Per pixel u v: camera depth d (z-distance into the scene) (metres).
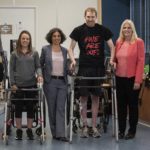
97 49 5.08
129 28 4.99
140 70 4.95
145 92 6.23
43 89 5.12
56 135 5.06
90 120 6.20
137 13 7.91
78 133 5.49
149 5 7.27
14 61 4.98
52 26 8.48
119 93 5.11
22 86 4.96
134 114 5.14
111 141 4.99
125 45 5.03
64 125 5.09
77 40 5.10
